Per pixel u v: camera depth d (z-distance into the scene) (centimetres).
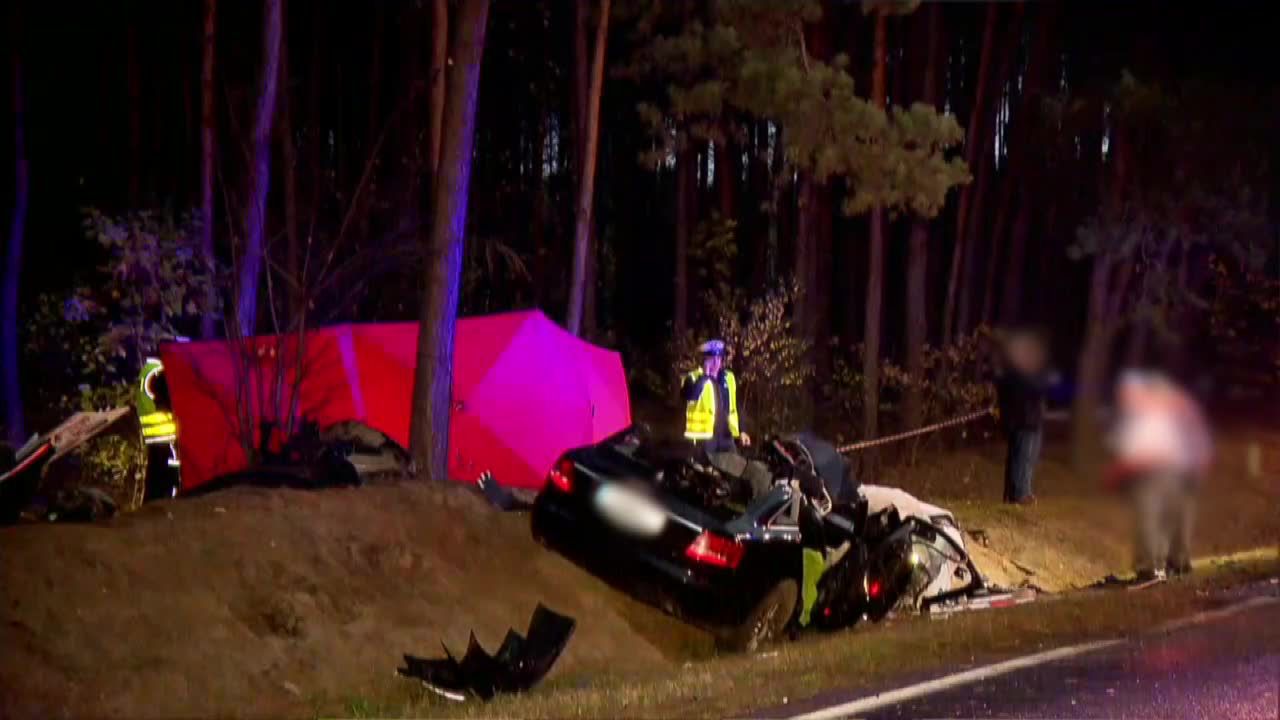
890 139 3400
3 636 1316
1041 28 4866
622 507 1809
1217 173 4375
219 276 3141
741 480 1864
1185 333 3691
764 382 3497
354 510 1781
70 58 4825
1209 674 1440
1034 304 5688
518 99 5616
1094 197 4838
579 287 3553
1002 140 5312
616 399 2961
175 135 5216
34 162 4809
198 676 1385
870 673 1491
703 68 3728
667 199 6097
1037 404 3219
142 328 3000
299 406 2530
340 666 1505
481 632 1684
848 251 5684
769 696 1355
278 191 4547
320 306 3222
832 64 3538
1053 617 1878
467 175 2284
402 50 5116
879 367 4359
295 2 5350
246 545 1605
